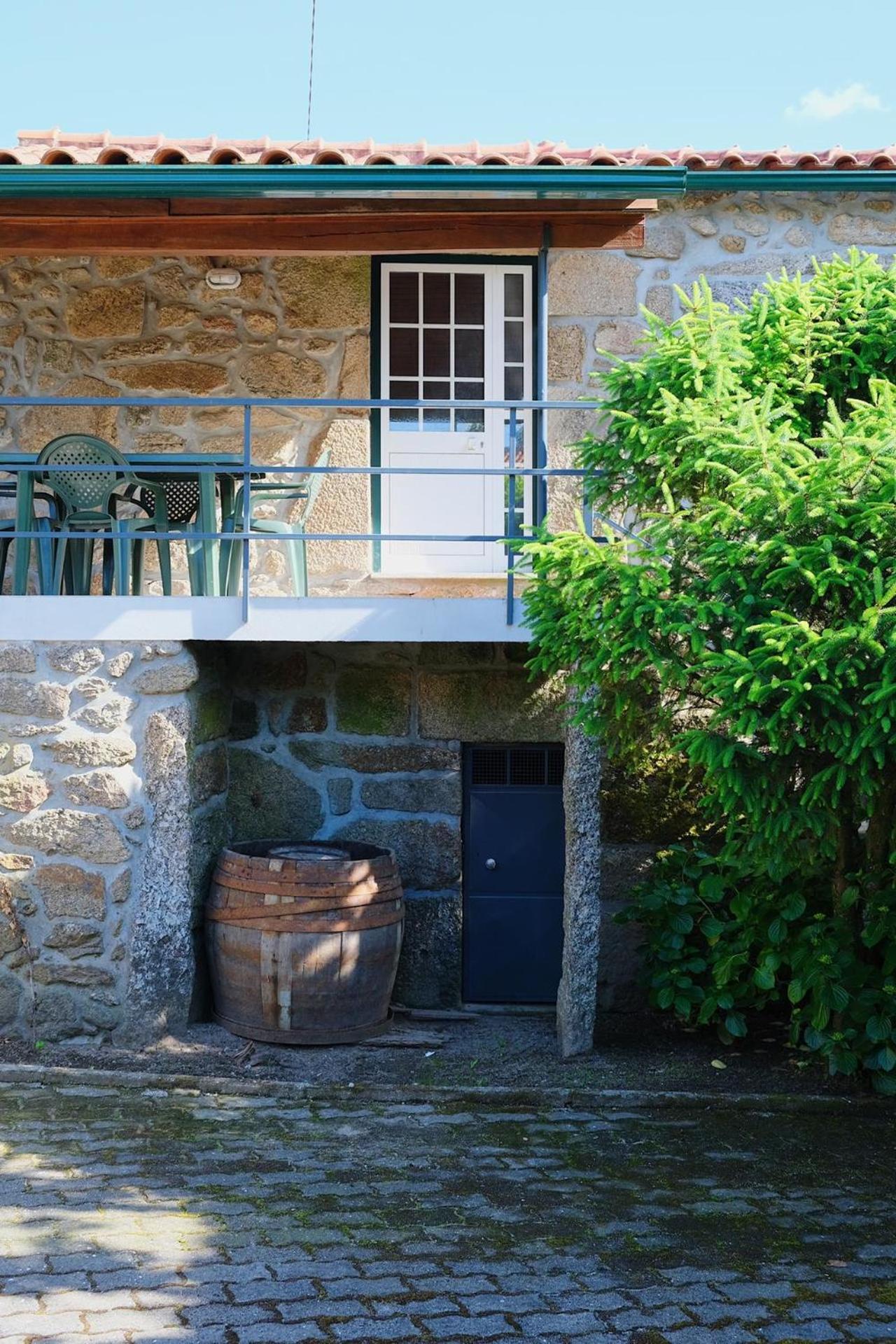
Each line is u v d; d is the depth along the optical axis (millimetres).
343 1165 4488
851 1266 3750
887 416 4059
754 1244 3895
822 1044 5289
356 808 6520
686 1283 3615
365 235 6141
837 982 5270
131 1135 4723
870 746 3920
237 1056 5531
